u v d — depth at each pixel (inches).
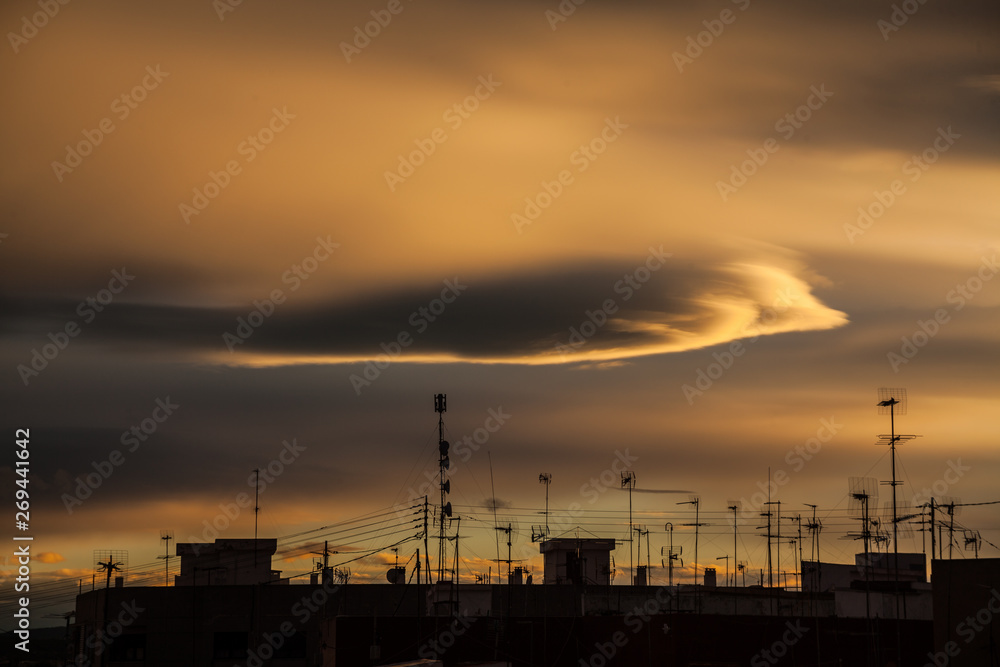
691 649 2260.1
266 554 3462.1
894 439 2276.1
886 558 2657.5
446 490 2797.7
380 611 3142.2
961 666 1904.5
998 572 1892.2
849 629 2294.5
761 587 2746.1
